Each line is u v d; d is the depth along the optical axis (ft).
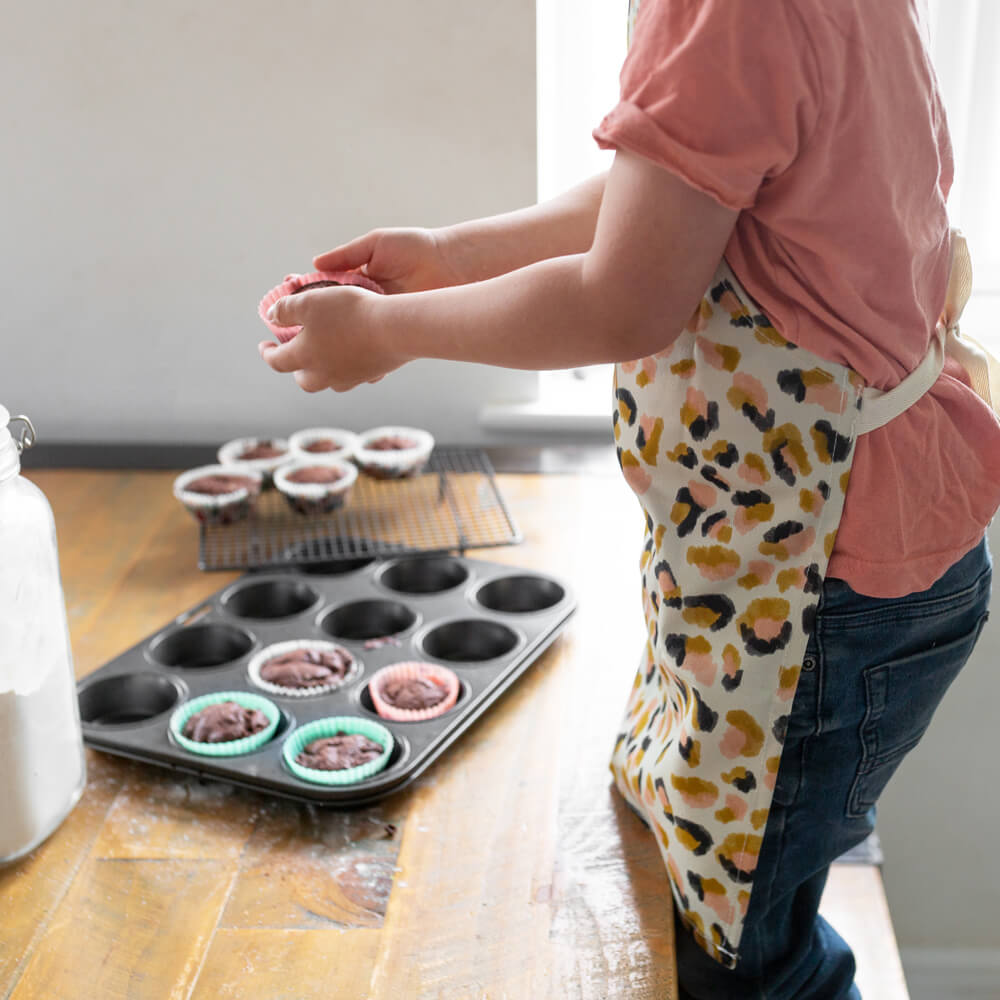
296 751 3.05
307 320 2.53
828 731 2.51
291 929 2.51
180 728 3.13
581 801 2.96
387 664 3.43
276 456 4.79
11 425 4.33
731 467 2.35
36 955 2.43
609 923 2.55
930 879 5.78
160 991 2.35
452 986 2.37
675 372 2.36
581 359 2.18
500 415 5.14
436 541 4.23
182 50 4.62
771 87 1.89
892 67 2.06
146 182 4.82
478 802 2.94
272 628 3.63
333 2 4.54
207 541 4.28
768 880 2.64
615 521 4.43
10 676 2.56
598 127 2.00
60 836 2.80
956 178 5.48
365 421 5.23
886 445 2.32
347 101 4.68
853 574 2.37
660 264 1.99
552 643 3.65
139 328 5.05
